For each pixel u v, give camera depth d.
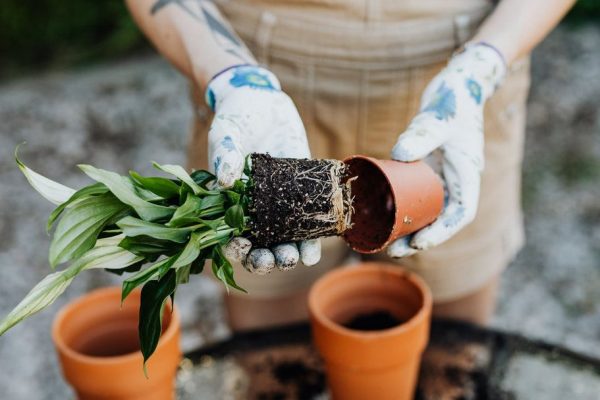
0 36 2.61
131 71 2.52
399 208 0.70
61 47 2.66
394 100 0.90
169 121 2.22
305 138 0.76
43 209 1.89
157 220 0.66
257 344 0.94
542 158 2.01
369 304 0.91
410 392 0.87
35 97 2.37
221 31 0.85
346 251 1.04
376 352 0.80
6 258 1.72
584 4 2.49
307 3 0.87
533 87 2.27
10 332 1.55
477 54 0.80
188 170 1.02
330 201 0.68
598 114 2.13
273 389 0.90
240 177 0.67
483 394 0.88
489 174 0.95
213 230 0.66
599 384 0.88
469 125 0.77
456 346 0.93
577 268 1.67
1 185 1.96
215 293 1.65
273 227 0.67
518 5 0.83
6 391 1.42
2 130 2.18
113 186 0.63
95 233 0.65
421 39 0.87
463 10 0.87
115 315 0.85
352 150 0.94
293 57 0.89
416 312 0.87
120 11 2.63
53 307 1.61
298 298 1.07
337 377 0.84
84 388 0.78
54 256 0.63
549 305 1.58
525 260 1.71
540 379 0.89
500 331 0.94
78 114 2.26
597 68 2.31
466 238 0.98
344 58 0.88
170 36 0.85
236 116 0.74
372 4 0.85
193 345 1.50
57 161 2.05
